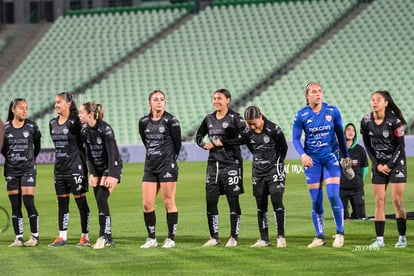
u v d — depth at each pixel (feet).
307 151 116.78
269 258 103.24
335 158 115.85
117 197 211.61
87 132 119.75
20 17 518.78
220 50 465.88
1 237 137.69
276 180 116.88
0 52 496.23
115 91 458.09
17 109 125.70
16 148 124.88
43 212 177.37
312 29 461.37
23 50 502.38
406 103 404.57
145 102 448.24
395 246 112.88
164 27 492.95
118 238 132.16
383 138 112.78
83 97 456.86
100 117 119.75
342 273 90.17
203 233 137.08
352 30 452.76
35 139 127.13
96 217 166.71
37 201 202.90
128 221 157.99
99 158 120.37
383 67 427.74
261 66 449.89
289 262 99.25
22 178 125.29
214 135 121.08
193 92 446.19
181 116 432.25
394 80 419.74
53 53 491.72
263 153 117.39
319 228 116.26
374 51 437.99
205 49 469.16
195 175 286.25
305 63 441.68
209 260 102.37
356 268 93.50
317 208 116.47
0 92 473.67
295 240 124.16
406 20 449.89
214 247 117.08
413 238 122.83
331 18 464.65
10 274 93.61
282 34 464.24
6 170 126.00
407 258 101.04
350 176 117.50
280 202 116.78
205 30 480.64
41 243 128.26
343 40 448.24
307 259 101.60
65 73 477.36
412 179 248.11
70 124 123.34
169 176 119.55
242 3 491.31
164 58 471.21
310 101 116.16
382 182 113.50
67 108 124.57
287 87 431.02
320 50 446.60
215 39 473.67
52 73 478.59
